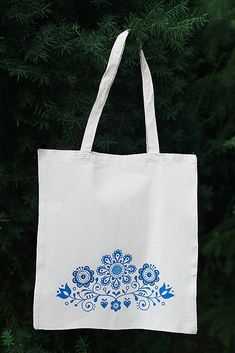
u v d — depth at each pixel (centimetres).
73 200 159
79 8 188
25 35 165
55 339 204
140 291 164
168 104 202
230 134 243
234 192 272
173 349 251
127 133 201
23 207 189
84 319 162
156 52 184
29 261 204
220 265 251
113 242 162
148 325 165
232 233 225
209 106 250
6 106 180
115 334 219
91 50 165
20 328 196
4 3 162
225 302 246
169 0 192
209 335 241
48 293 160
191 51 217
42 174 158
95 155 160
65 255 160
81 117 177
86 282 161
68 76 169
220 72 230
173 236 163
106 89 162
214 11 212
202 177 254
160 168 163
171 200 163
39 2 166
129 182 162
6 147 185
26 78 167
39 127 180
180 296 164
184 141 222
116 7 188
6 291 204
